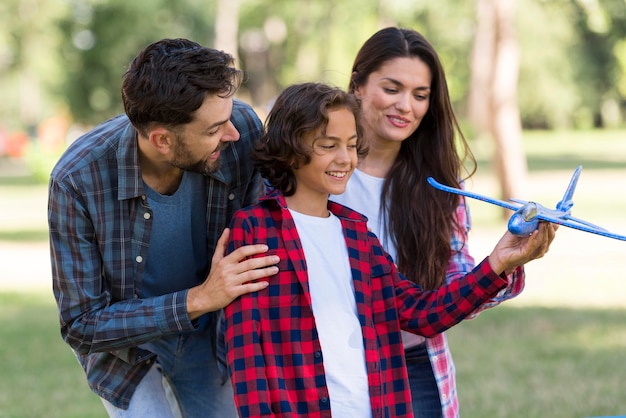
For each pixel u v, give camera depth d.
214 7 27.16
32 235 14.21
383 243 3.18
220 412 3.16
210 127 2.61
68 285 2.75
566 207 2.55
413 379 3.18
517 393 5.37
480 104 31.17
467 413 4.99
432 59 3.14
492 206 16.25
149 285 2.94
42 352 6.81
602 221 13.17
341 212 2.79
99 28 28.08
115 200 2.78
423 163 3.20
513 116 13.78
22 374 6.15
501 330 7.20
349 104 2.65
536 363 6.11
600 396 5.27
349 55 29.55
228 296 2.56
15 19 28.62
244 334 2.54
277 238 2.65
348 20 28.53
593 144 36.41
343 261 2.68
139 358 2.88
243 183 2.98
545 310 7.94
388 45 3.13
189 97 2.54
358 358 2.60
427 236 3.12
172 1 27.31
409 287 2.75
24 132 39.62
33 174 25.02
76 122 30.92
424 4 21.77
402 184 3.17
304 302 2.59
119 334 2.69
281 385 2.52
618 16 30.47
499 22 13.40
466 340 6.88
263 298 2.59
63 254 2.75
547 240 2.55
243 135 2.98
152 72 2.56
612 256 10.82
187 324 2.66
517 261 2.58
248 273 2.56
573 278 9.49
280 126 2.65
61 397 5.55
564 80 36.62
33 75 30.92
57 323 7.91
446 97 3.19
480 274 2.62
